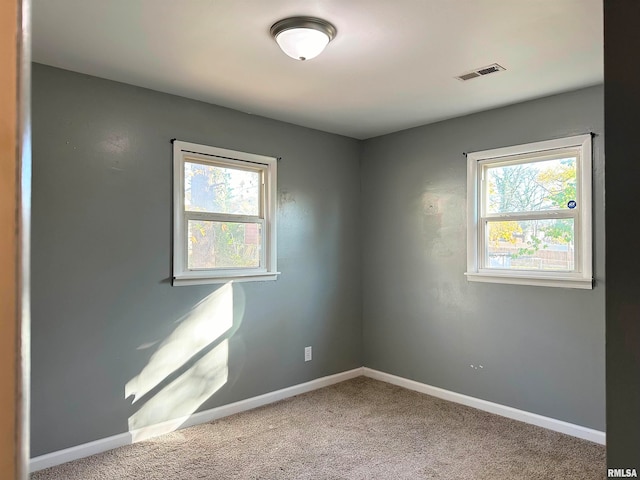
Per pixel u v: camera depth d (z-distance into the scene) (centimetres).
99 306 288
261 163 376
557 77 290
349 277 448
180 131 326
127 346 299
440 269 392
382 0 199
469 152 371
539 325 331
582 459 275
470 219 369
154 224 312
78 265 280
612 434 105
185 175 333
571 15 212
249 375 365
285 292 392
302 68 275
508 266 354
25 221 45
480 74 285
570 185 321
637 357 102
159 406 313
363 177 457
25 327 45
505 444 297
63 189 274
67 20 215
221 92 319
